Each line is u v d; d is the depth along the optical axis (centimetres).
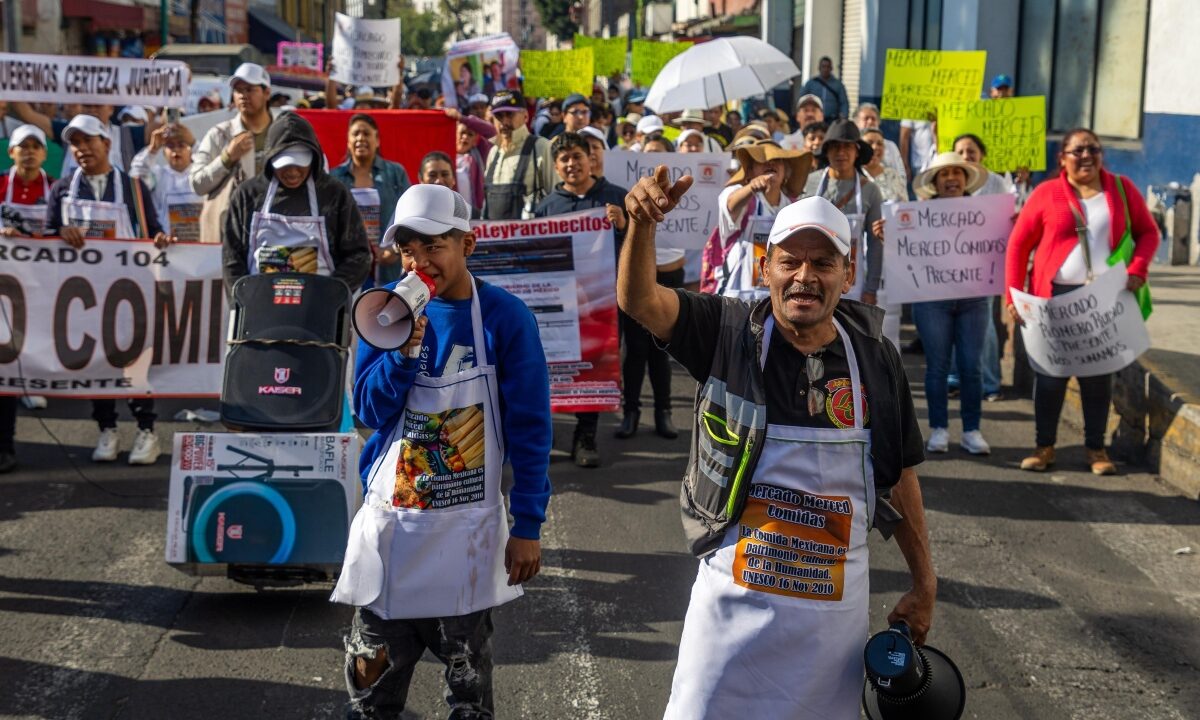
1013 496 720
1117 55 1734
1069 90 1875
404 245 352
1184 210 1414
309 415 536
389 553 356
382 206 816
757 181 686
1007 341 1042
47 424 869
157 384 766
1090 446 772
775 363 309
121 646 500
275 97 1595
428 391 357
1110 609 556
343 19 1466
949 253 789
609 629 526
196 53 2653
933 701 301
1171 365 807
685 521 319
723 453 308
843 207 762
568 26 8194
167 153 958
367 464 368
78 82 909
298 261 627
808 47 2673
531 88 1667
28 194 855
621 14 6091
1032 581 588
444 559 356
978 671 492
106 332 757
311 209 629
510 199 940
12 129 1251
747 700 304
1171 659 506
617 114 2108
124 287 758
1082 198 749
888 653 294
